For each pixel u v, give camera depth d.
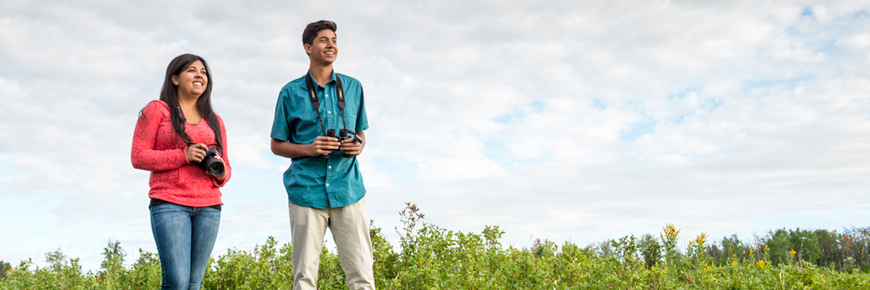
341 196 3.88
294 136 4.06
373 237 5.82
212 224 3.46
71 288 5.99
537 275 5.46
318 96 3.99
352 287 3.99
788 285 6.57
